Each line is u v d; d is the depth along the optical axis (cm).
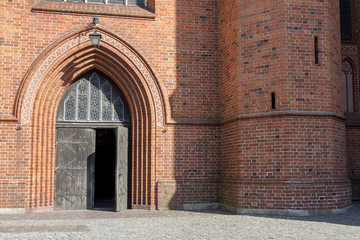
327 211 1044
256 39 1127
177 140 1259
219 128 1293
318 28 1108
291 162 1047
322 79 1094
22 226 902
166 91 1267
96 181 2272
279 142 1062
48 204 1206
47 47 1205
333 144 1083
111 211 1205
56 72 1219
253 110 1113
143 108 1265
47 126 1220
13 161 1150
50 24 1216
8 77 1177
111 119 1299
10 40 1188
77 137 1278
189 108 1280
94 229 857
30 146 1164
